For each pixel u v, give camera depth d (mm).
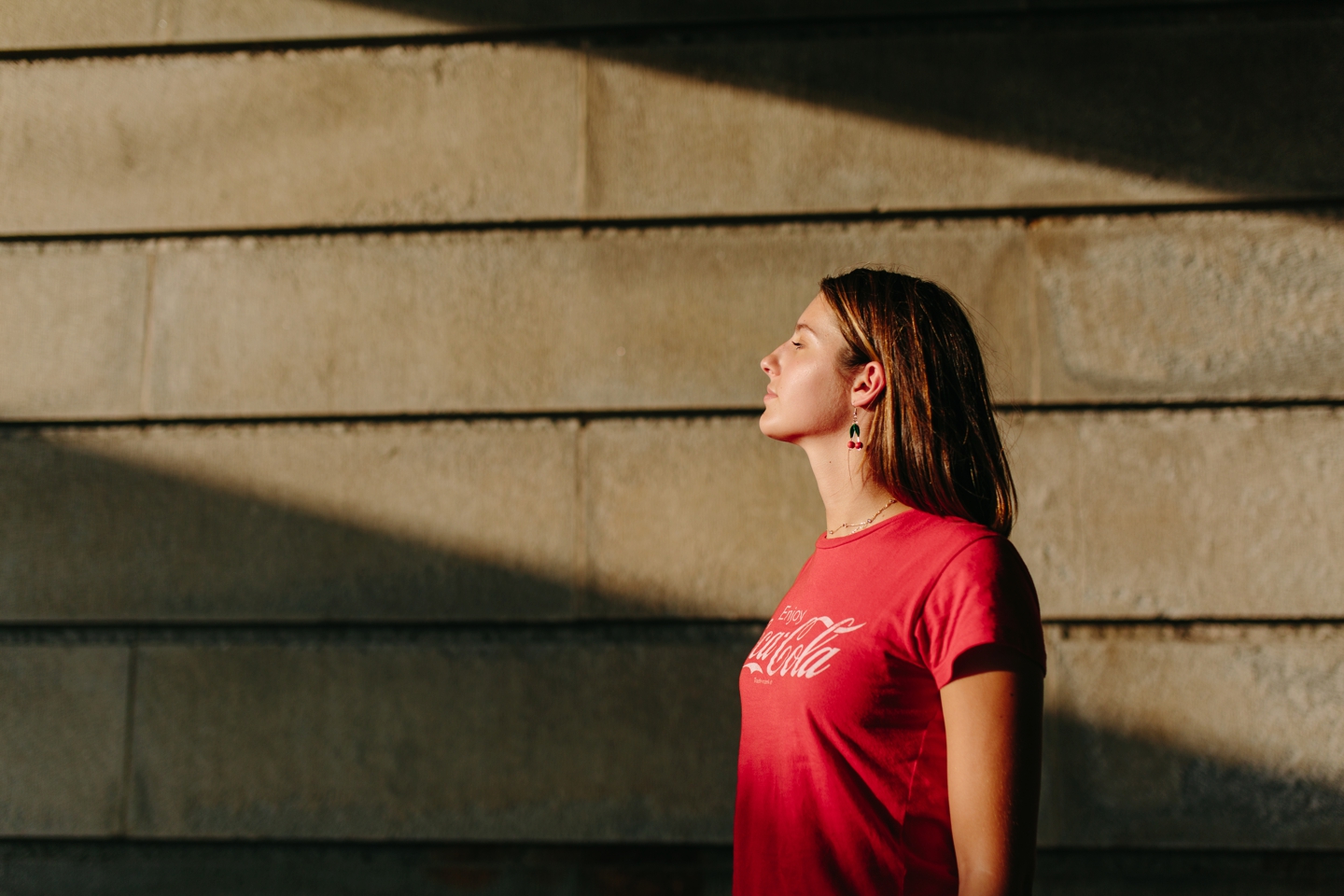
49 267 2764
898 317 1524
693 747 2498
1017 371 2562
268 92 2785
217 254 2744
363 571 2613
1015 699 1158
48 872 2555
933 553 1314
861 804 1268
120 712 2598
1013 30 2666
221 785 2555
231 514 2656
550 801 2502
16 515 2682
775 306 2629
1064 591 2473
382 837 2508
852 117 2668
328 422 2684
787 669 1391
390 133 2750
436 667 2570
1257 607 2432
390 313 2697
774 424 1636
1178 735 2410
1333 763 2369
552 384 2641
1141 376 2533
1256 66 2611
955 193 2623
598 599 2562
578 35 2760
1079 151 2613
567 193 2699
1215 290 2549
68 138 2801
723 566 2549
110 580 2643
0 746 2596
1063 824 2398
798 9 2703
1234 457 2492
